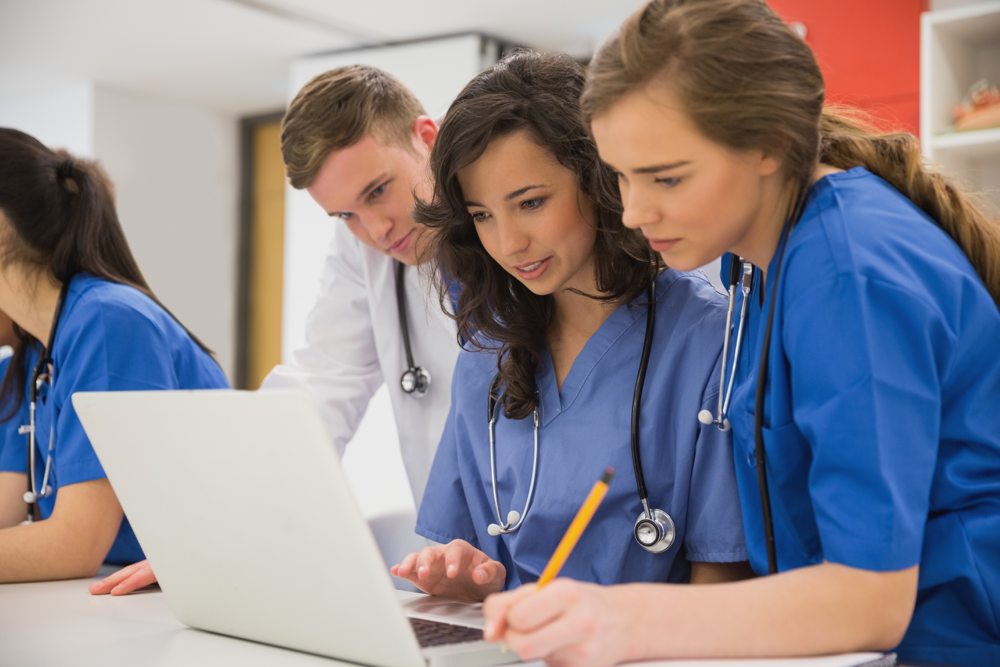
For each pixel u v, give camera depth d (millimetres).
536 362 1101
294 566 718
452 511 1164
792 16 2627
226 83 4387
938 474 784
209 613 854
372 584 671
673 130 729
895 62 2459
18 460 1507
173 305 4602
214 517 759
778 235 830
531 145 965
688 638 658
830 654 692
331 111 1418
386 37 3730
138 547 1396
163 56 4008
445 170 992
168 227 4594
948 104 2391
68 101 4441
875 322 712
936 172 854
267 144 4852
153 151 4547
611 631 635
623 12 3361
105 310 1331
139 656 792
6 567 1208
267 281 4840
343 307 1773
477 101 972
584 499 1016
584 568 1028
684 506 1006
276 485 690
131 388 1315
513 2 3287
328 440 650
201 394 708
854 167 839
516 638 606
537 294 1084
